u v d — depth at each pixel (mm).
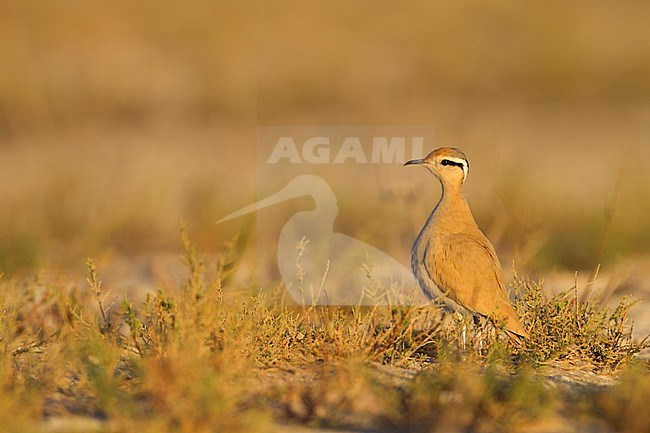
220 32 43406
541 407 9406
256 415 9094
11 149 30266
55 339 11891
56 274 14477
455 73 41406
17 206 20000
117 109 36281
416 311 11914
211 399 8891
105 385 9461
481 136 30375
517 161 24953
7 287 13531
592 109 37281
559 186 22734
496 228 19281
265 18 44875
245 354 10852
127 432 8727
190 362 9477
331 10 46719
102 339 11086
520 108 37438
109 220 20359
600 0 49938
